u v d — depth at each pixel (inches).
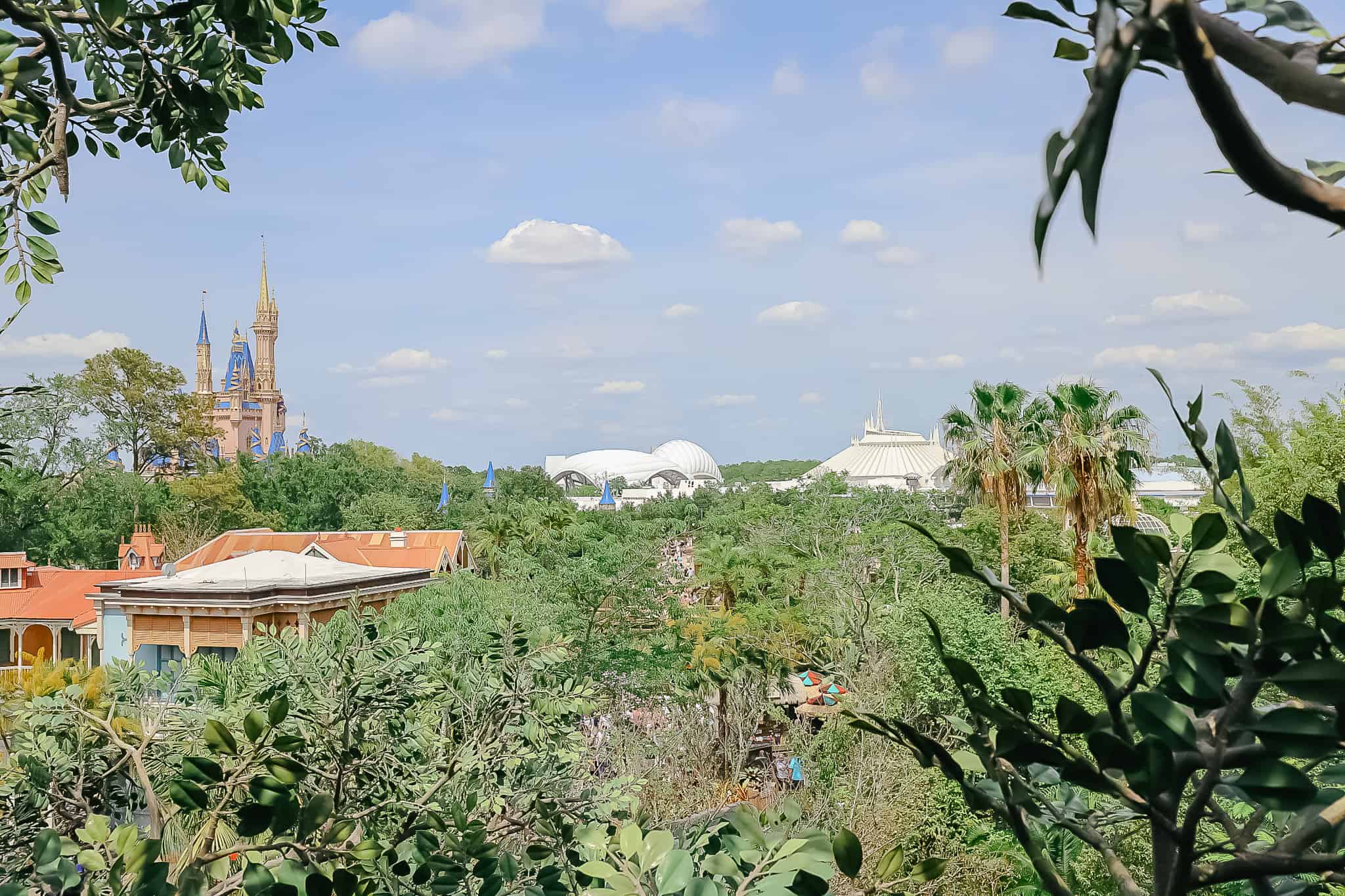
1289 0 38.9
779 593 1510.8
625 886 85.4
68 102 118.5
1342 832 52.6
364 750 223.6
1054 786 74.9
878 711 783.7
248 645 261.0
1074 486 1107.3
